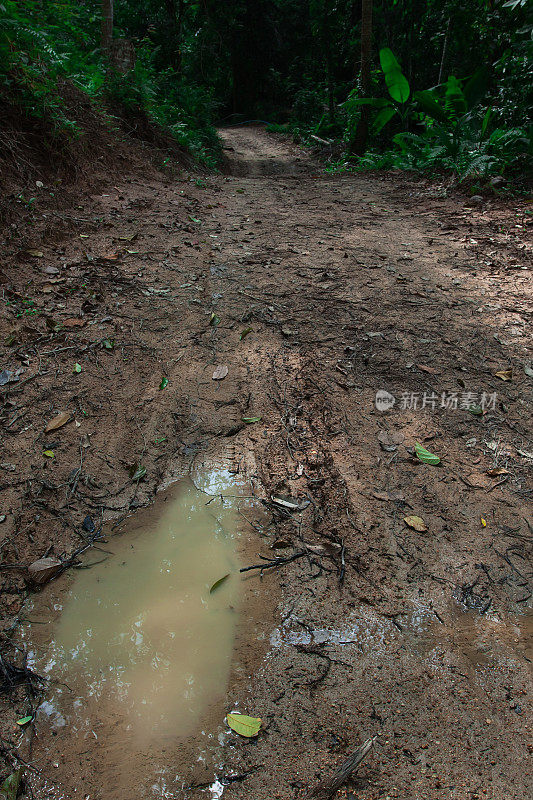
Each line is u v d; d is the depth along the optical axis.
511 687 1.81
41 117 5.66
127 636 2.01
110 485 2.67
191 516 2.53
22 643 1.98
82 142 6.45
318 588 2.16
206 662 1.91
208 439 2.95
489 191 7.37
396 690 1.80
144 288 4.32
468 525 2.42
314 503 2.55
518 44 8.49
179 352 3.60
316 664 1.89
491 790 1.53
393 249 5.45
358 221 6.54
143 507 2.57
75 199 5.62
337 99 21.19
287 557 2.31
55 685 1.84
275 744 1.66
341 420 3.04
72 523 2.47
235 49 28.30
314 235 5.86
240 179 10.48
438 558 2.28
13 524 2.41
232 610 2.10
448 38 13.04
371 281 4.64
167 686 1.84
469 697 1.78
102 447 2.86
